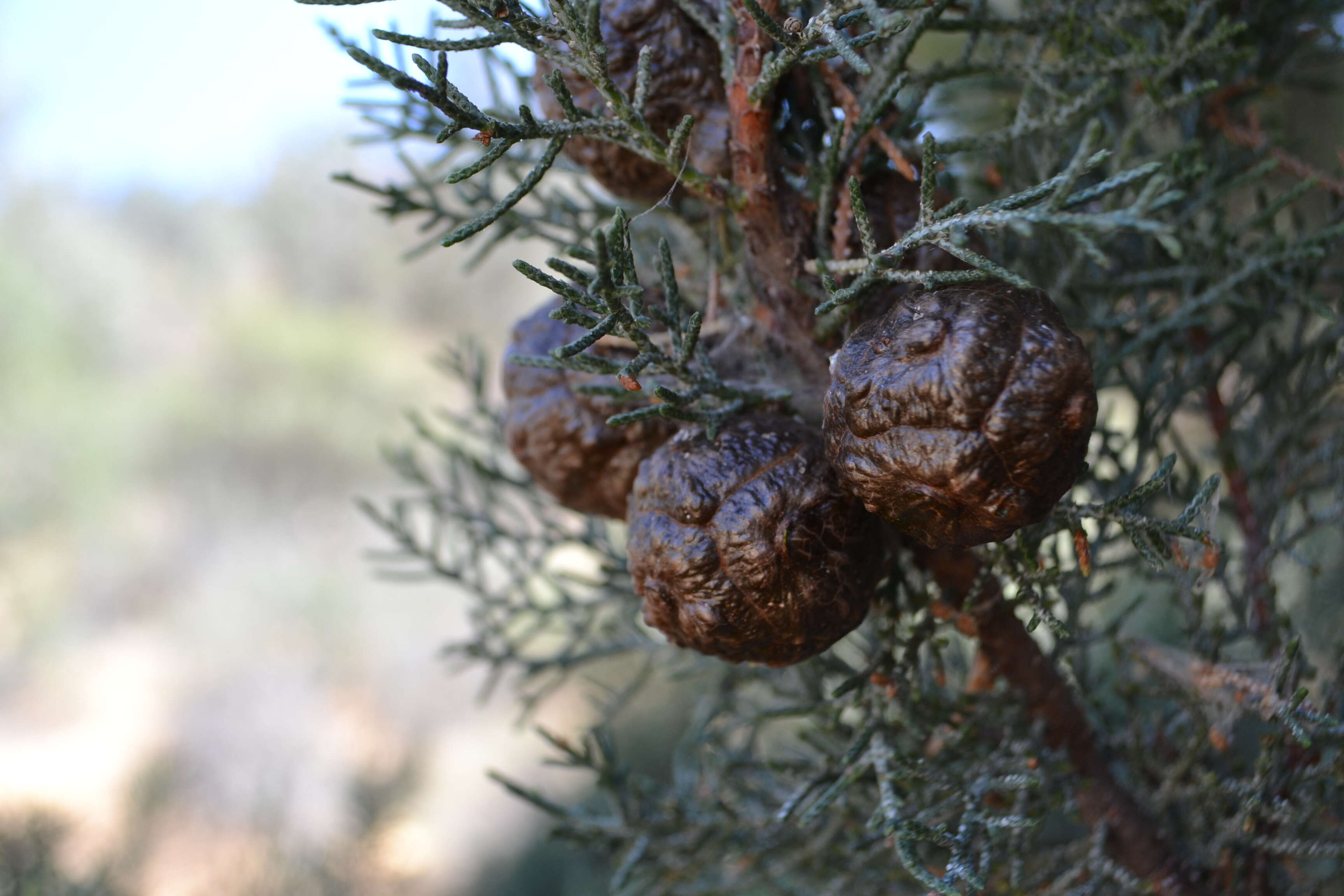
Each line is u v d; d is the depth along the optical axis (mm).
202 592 1705
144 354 1971
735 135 195
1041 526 195
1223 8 239
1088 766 227
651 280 232
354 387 1895
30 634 1597
